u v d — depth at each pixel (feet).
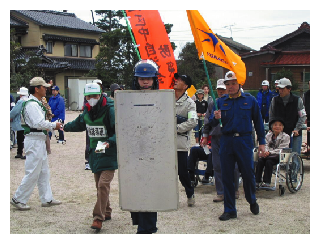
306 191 25.46
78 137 55.98
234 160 19.62
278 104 27.61
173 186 14.25
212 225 18.66
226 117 19.54
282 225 18.63
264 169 24.77
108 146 17.28
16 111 36.09
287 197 23.95
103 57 113.60
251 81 118.62
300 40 113.91
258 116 19.63
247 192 19.89
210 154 25.17
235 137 19.33
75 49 135.33
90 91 17.24
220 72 149.59
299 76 108.78
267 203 22.53
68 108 115.44
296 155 24.98
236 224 18.81
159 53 21.67
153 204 14.35
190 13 19.22
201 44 19.27
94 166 17.95
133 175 14.37
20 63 108.88
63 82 128.36
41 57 118.11
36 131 20.98
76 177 29.35
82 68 130.52
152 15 21.68
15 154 39.63
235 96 19.65
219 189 22.82
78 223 19.04
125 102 14.15
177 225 18.63
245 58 119.34
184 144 20.54
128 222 19.20
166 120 14.02
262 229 18.07
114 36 109.19
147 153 14.21
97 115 17.60
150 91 13.98
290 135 27.68
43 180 21.76
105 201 17.74
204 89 41.86
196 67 133.69
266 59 115.75
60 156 38.88
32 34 124.88
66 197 23.85
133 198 14.43
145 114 14.10
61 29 130.31
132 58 111.45
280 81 27.32
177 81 20.65
